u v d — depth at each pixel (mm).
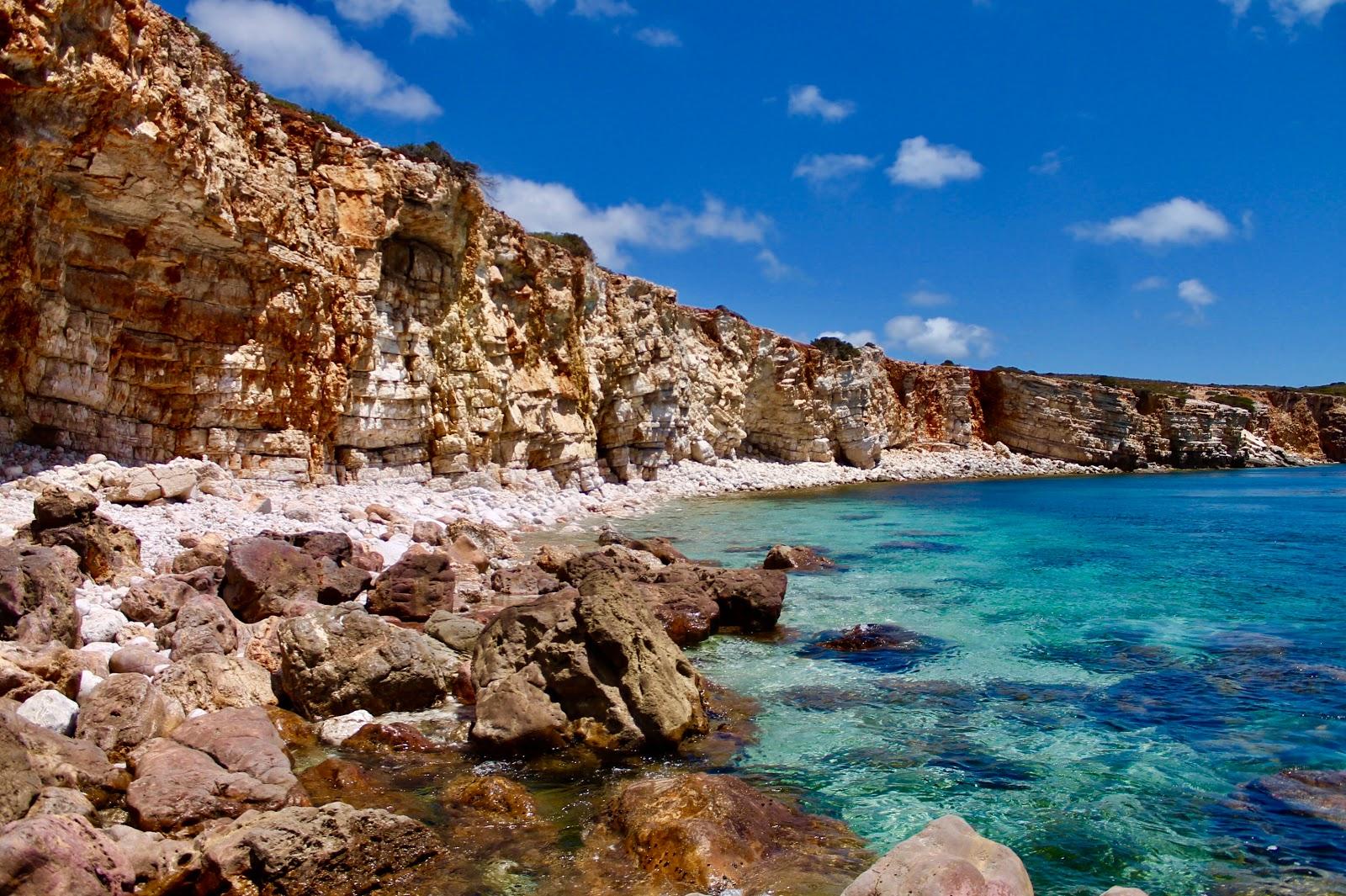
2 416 17750
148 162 18562
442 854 7074
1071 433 75375
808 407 59719
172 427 21688
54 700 8453
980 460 70562
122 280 20016
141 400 20953
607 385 43469
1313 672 12664
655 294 48469
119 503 17359
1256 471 79250
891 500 43750
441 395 30109
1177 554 24828
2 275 17188
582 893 6527
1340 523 33375
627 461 44656
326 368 24844
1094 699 11414
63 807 6648
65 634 10125
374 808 7473
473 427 31391
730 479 49656
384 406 27219
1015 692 11742
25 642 9578
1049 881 6867
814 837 7508
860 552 24703
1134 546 26484
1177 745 9805
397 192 27234
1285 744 9828
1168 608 17094
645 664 9914
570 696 9906
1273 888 6762
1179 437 81688
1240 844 7484
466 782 8398
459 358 30922
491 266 33625
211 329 21906
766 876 6691
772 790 8555
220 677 9812
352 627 10641
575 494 36125
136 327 20531
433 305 30016
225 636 11102
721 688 11750
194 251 21266
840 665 12984
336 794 8078
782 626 15438
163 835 7004
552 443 37062
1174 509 39656
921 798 8375
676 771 9023
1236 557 24234
